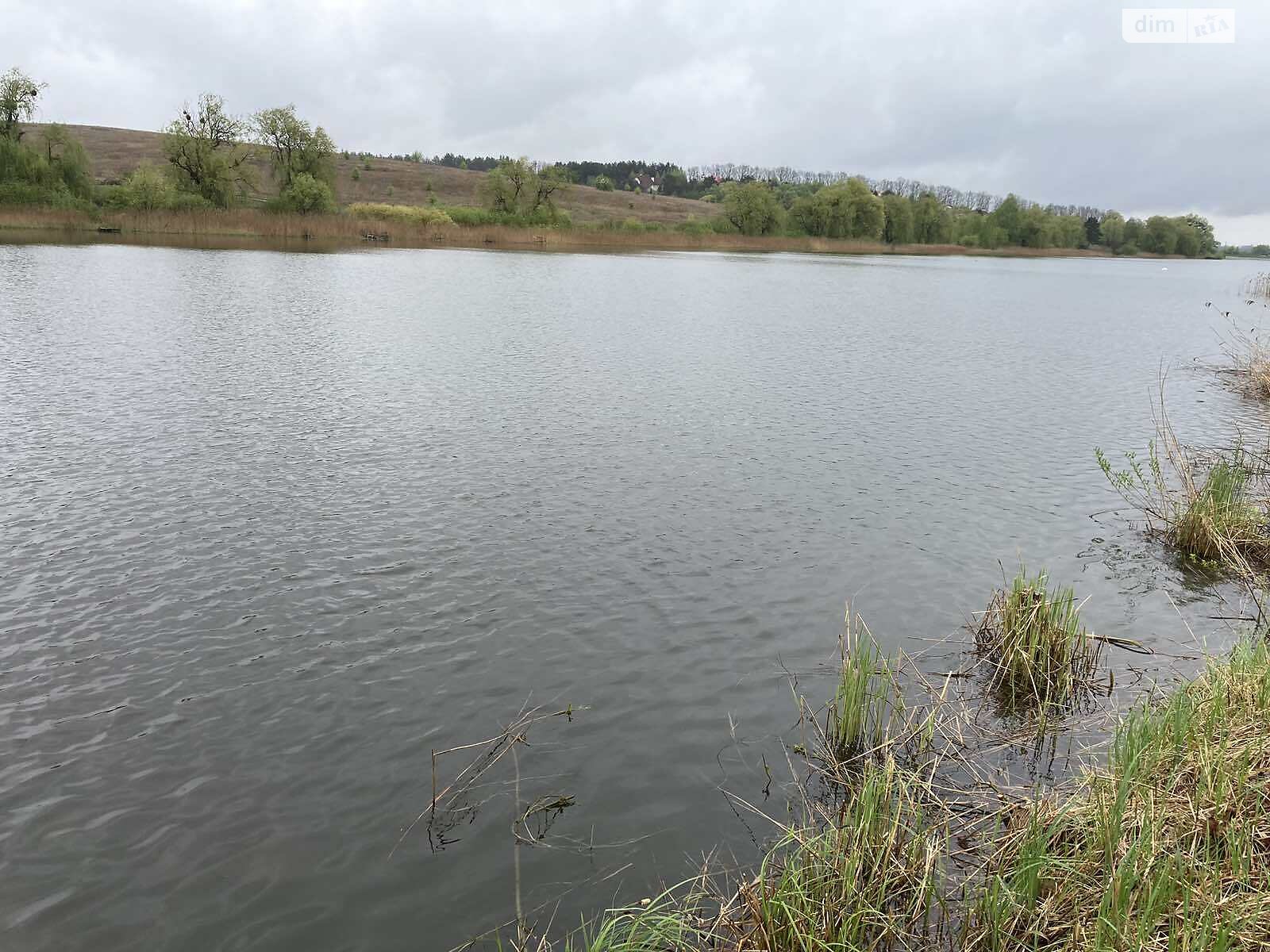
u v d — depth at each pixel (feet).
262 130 311.06
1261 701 22.68
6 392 61.11
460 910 18.47
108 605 31.58
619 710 26.02
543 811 21.61
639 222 392.68
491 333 97.96
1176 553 39.04
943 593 34.58
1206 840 17.84
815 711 26.13
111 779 22.56
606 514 41.98
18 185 252.21
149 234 249.75
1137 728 22.82
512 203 362.94
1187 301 188.96
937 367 89.10
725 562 36.91
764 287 184.96
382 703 26.14
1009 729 25.23
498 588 33.81
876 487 47.62
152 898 18.71
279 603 32.09
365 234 285.84
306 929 17.92
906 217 485.15
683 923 17.37
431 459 49.78
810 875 18.52
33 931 17.75
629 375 76.74
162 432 53.06
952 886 18.74
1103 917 15.96
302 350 82.12
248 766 23.15
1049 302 179.32
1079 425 63.52
